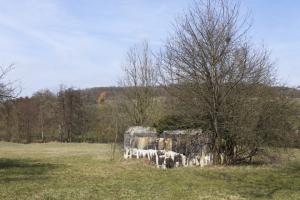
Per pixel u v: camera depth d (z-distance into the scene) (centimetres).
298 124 2627
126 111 4266
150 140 2755
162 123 2730
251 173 2286
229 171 2341
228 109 2508
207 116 2570
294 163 2716
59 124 6756
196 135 2620
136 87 4303
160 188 1812
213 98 2514
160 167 2544
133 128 3069
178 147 2611
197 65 2538
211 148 2622
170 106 2683
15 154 3738
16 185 1883
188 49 2556
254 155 2636
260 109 2523
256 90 2550
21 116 6588
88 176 2197
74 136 6700
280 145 2600
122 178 2114
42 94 6831
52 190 1748
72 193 1683
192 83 2552
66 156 3469
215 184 1927
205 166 2542
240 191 1753
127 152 3031
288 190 1791
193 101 2555
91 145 5281
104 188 1809
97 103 6575
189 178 2105
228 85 2517
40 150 4309
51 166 2678
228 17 2567
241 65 2533
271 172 2331
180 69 2586
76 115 6750
